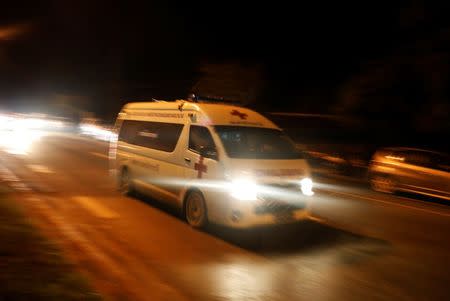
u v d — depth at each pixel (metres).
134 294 4.93
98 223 7.88
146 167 9.59
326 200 11.87
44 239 6.50
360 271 6.15
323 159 18.62
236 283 5.45
